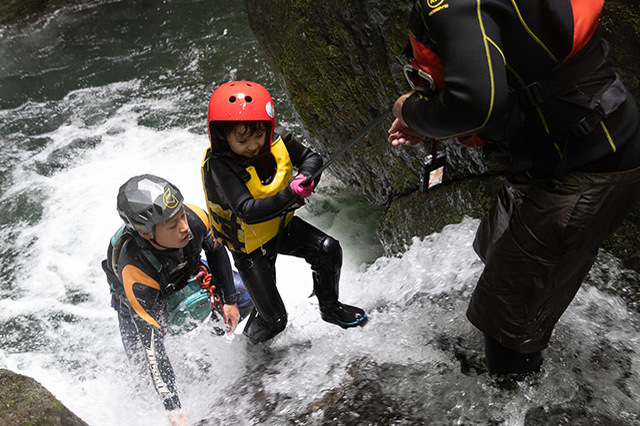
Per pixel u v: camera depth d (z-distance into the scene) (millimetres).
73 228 5305
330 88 4082
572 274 2102
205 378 3061
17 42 8406
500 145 2043
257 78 6918
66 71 7629
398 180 4023
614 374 2512
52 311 4477
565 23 1737
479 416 2410
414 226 3873
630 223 2975
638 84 2910
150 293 2930
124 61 7648
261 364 3074
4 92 7324
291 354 3070
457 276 3201
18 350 4121
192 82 7070
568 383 2459
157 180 2871
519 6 1733
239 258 2768
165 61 7523
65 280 4781
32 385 2660
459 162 3621
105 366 3682
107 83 7281
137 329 2973
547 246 2008
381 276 3658
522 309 2150
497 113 1701
